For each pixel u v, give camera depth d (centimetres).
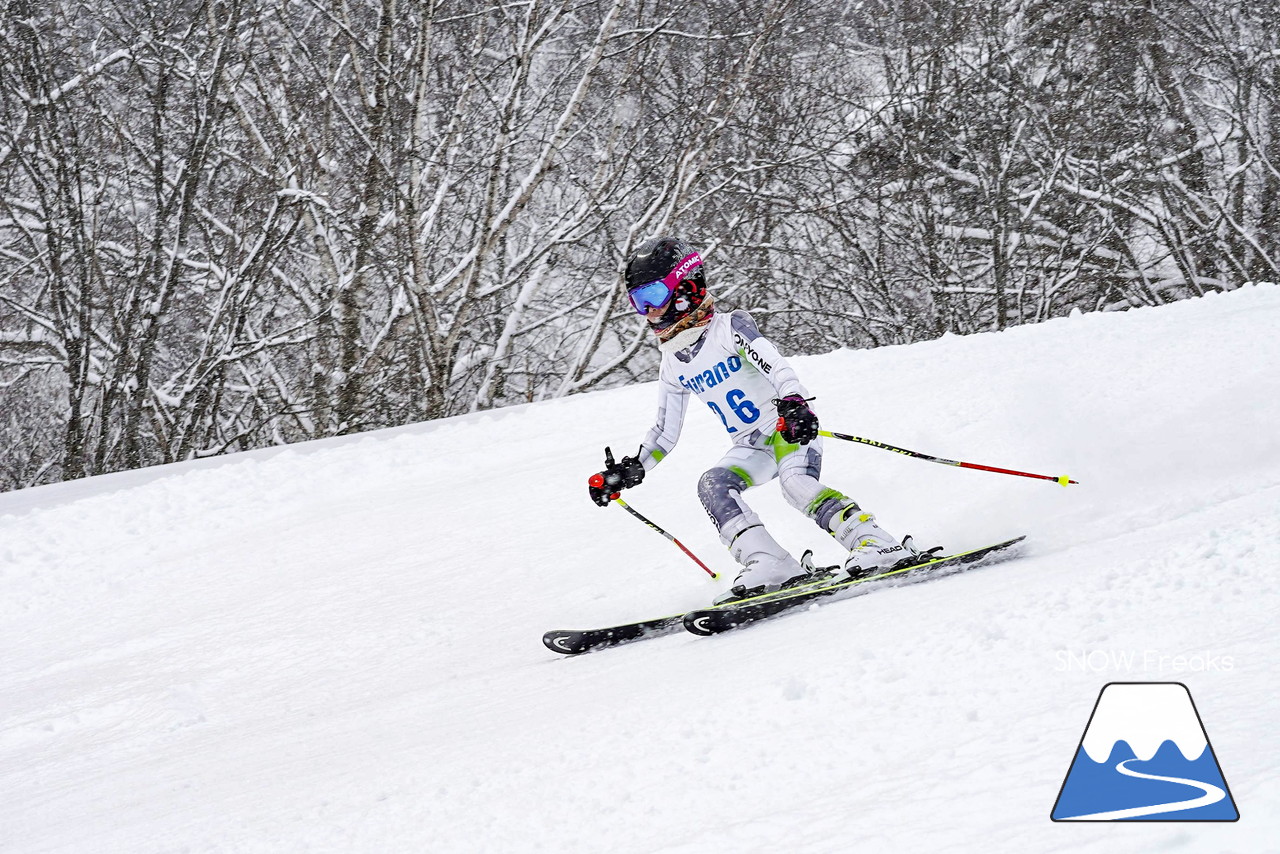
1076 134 7019
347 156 6694
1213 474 1513
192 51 6291
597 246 7106
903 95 6812
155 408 6144
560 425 3484
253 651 1889
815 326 7262
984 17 6944
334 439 3878
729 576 1669
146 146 6775
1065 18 6975
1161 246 7706
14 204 6088
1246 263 7306
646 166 6769
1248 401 1912
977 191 7106
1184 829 497
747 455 1481
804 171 7038
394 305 6078
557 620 1661
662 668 1156
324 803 929
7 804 1316
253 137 5956
